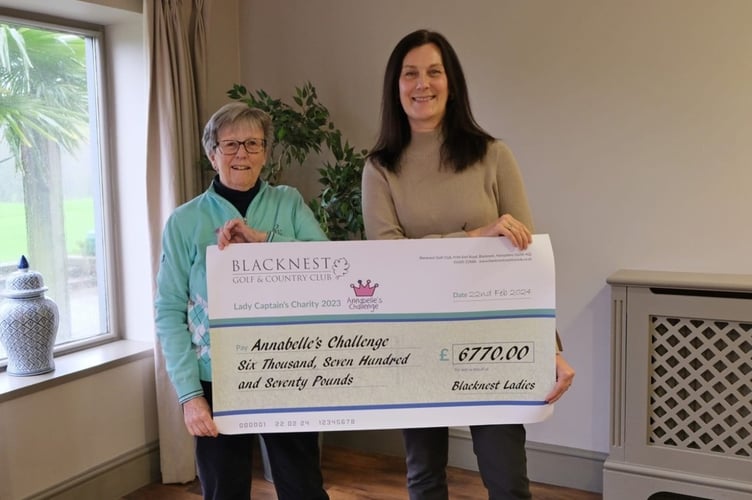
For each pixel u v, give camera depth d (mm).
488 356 1608
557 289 2756
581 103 2631
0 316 2527
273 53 3223
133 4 2770
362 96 3047
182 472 2912
